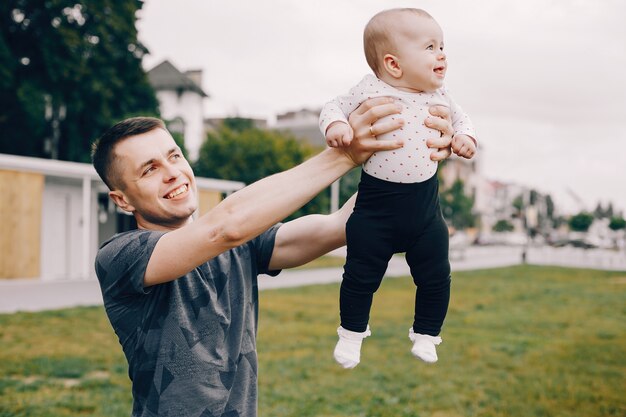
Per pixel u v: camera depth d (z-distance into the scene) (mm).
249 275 1879
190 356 1633
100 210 18641
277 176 1585
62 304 10891
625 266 31250
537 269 25812
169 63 47375
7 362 6539
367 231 1729
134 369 1675
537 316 11031
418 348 1777
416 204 1712
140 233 1675
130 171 1748
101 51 25547
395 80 1719
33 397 5375
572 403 5578
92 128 26281
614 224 80125
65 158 26609
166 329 1636
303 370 6621
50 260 15914
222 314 1722
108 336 8078
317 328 9203
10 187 13984
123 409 5113
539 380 6391
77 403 5215
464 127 1770
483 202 92688
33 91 23641
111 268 1645
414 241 1748
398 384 6137
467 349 7832
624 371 6820
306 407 5352
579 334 9125
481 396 5766
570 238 62375
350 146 1633
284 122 68875
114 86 25922
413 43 1675
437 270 1770
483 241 62812
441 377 6461
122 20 25797
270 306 11727
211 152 35938
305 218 2008
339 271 21953
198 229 1540
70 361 6625
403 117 1671
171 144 1813
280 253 1962
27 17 24344
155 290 1655
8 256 14008
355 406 5418
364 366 6867
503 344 8172
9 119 24812
